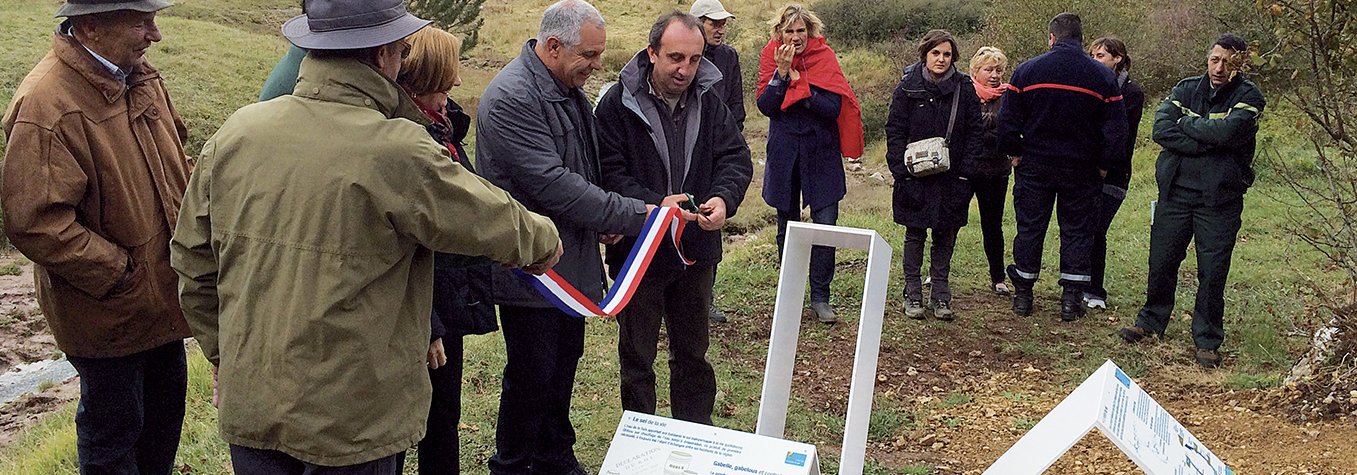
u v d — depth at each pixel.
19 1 18.67
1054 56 5.99
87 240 3.19
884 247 3.34
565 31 3.45
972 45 18.11
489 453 4.34
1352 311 4.85
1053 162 6.14
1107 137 5.96
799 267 3.44
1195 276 7.34
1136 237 8.33
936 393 5.30
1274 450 4.30
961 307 6.67
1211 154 5.48
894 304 6.68
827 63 5.91
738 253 7.96
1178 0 15.26
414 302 2.59
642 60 3.89
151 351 3.62
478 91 17.97
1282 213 8.76
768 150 6.07
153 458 3.75
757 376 5.45
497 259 2.62
